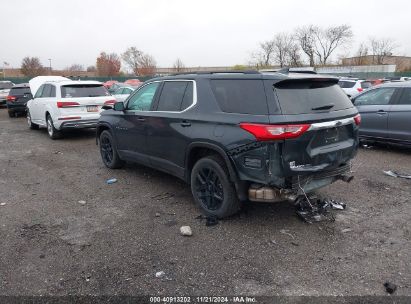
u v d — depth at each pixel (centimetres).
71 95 1030
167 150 517
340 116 415
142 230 433
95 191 580
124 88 1806
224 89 434
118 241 406
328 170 421
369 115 831
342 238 403
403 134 771
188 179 494
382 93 825
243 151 394
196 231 427
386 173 643
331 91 439
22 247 396
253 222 447
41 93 1181
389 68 5200
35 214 487
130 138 611
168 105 516
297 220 450
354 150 453
